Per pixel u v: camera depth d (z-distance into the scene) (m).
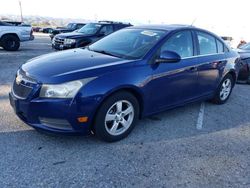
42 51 13.96
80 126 3.58
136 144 3.98
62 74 3.54
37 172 3.19
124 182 3.13
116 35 5.11
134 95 4.07
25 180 3.04
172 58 4.21
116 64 3.89
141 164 3.49
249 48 9.40
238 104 6.27
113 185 3.06
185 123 4.88
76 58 4.13
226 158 3.80
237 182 3.29
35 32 40.31
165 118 5.02
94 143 3.91
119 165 3.44
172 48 4.57
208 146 4.10
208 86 5.45
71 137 4.01
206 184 3.20
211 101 6.07
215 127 4.82
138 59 4.12
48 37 27.11
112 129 3.89
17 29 13.65
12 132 4.06
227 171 3.49
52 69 3.70
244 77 8.34
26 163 3.34
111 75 3.72
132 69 3.96
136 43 4.55
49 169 3.26
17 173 3.14
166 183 3.16
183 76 4.70
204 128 4.73
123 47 4.57
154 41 4.45
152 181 3.18
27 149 3.64
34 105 3.51
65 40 12.45
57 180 3.08
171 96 4.62
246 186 3.22
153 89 4.23
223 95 6.08
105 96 3.64
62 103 3.44
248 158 3.85
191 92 5.04
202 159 3.72
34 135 4.00
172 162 3.59
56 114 3.47
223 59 5.69
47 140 3.89
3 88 6.28
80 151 3.68
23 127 4.23
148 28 4.98
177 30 4.79
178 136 4.34
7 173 3.13
